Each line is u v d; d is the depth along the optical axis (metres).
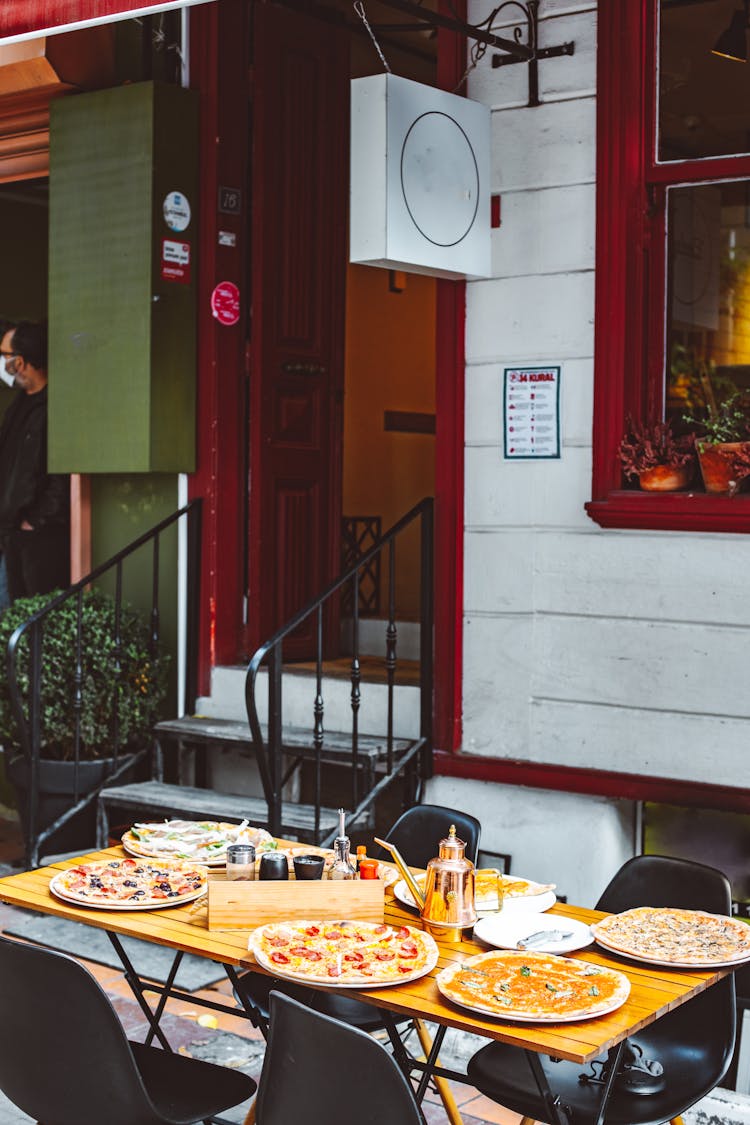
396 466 8.41
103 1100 2.88
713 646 4.61
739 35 4.56
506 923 3.20
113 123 5.93
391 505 8.38
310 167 6.32
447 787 5.19
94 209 5.99
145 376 5.85
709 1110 3.68
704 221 4.70
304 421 6.33
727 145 4.61
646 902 3.55
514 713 5.03
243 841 3.66
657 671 4.71
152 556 6.24
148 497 6.24
